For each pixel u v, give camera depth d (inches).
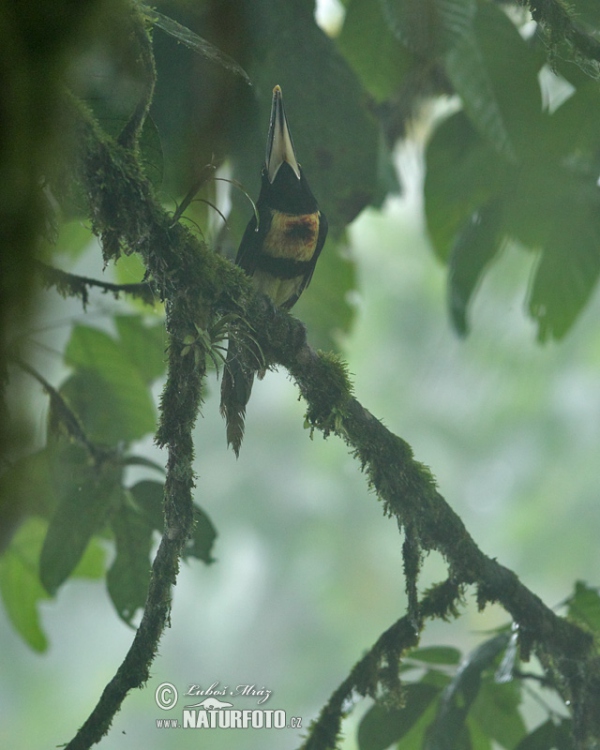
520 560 797.9
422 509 187.6
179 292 164.4
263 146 240.1
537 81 253.3
